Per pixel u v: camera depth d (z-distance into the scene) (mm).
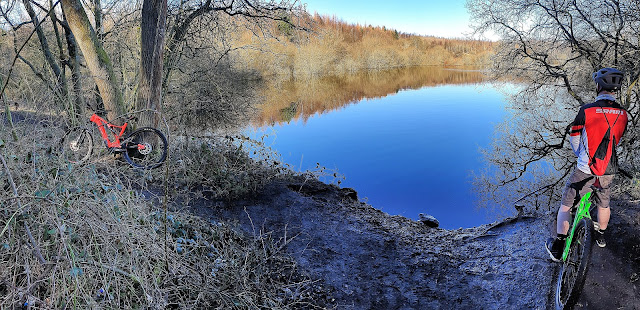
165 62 10211
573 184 3521
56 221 2596
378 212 6953
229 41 12664
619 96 7902
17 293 2367
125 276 2861
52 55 9055
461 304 4098
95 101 9000
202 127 13453
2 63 5441
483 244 5266
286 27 10688
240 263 4059
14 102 4527
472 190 10297
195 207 5492
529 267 4469
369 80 49531
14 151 3166
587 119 3287
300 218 5801
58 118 4746
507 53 9750
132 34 10055
